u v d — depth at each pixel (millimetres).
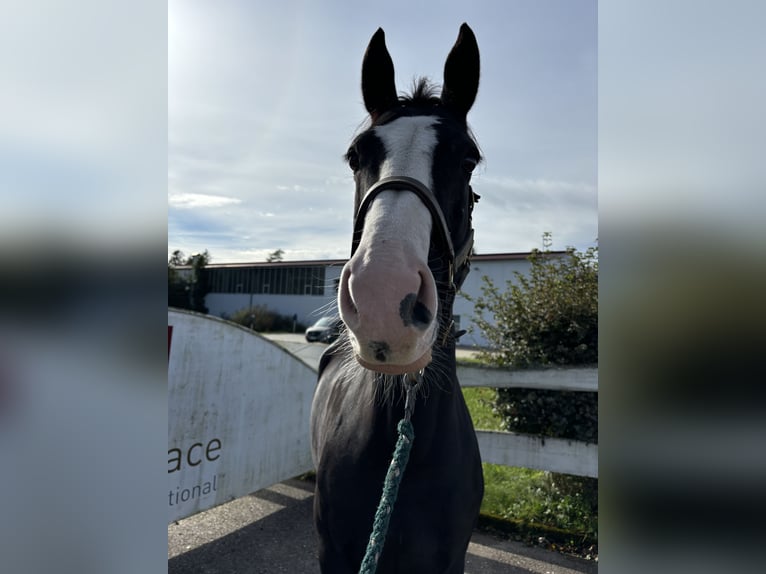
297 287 26203
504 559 2949
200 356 3020
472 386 3549
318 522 1616
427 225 1179
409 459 1389
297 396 3791
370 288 973
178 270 30312
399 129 1400
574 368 3225
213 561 2881
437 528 1441
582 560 2941
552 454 3324
